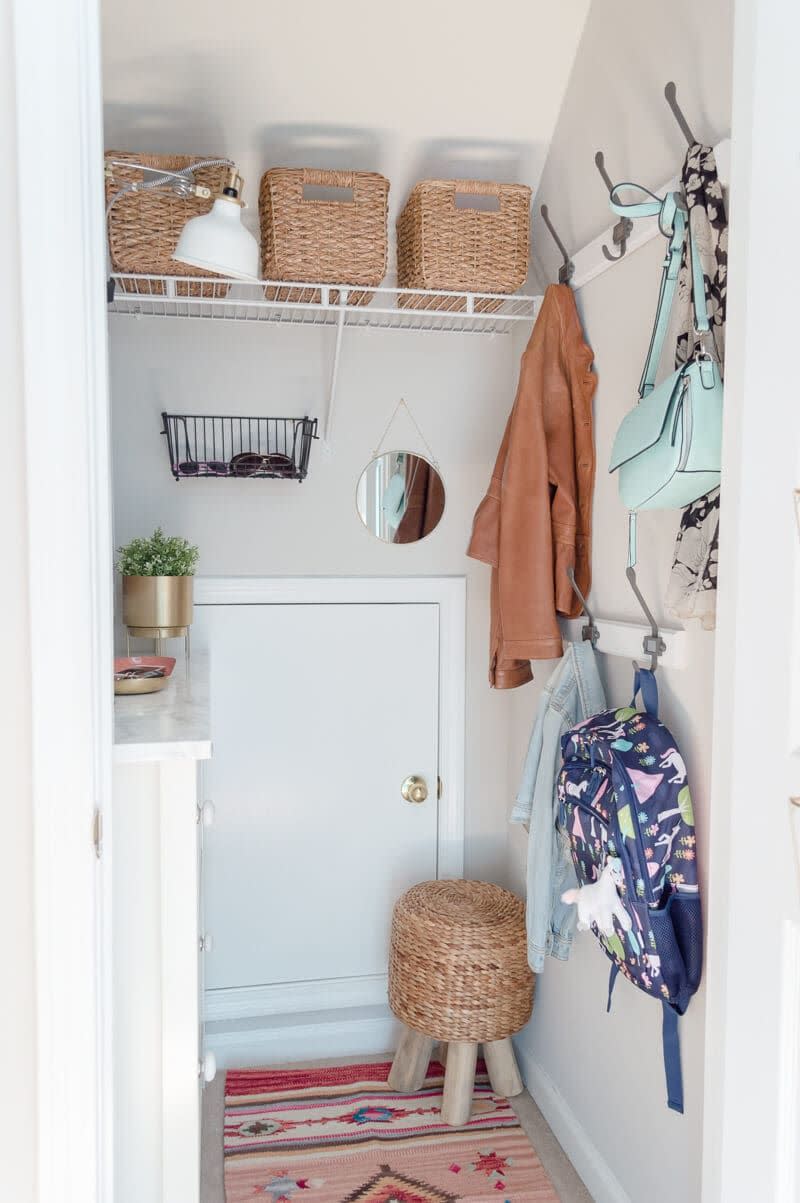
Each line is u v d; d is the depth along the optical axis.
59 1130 0.95
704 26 1.42
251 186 2.08
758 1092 1.03
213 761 2.27
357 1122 2.08
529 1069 2.24
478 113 2.00
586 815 1.53
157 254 1.81
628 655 1.70
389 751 2.37
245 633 2.26
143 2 1.76
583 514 1.92
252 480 2.24
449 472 2.35
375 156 2.07
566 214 2.02
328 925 2.37
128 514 2.19
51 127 0.88
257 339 2.21
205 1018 2.30
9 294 0.89
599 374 1.87
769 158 1.00
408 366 2.30
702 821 1.47
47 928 0.93
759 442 1.03
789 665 0.98
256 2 1.78
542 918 1.83
